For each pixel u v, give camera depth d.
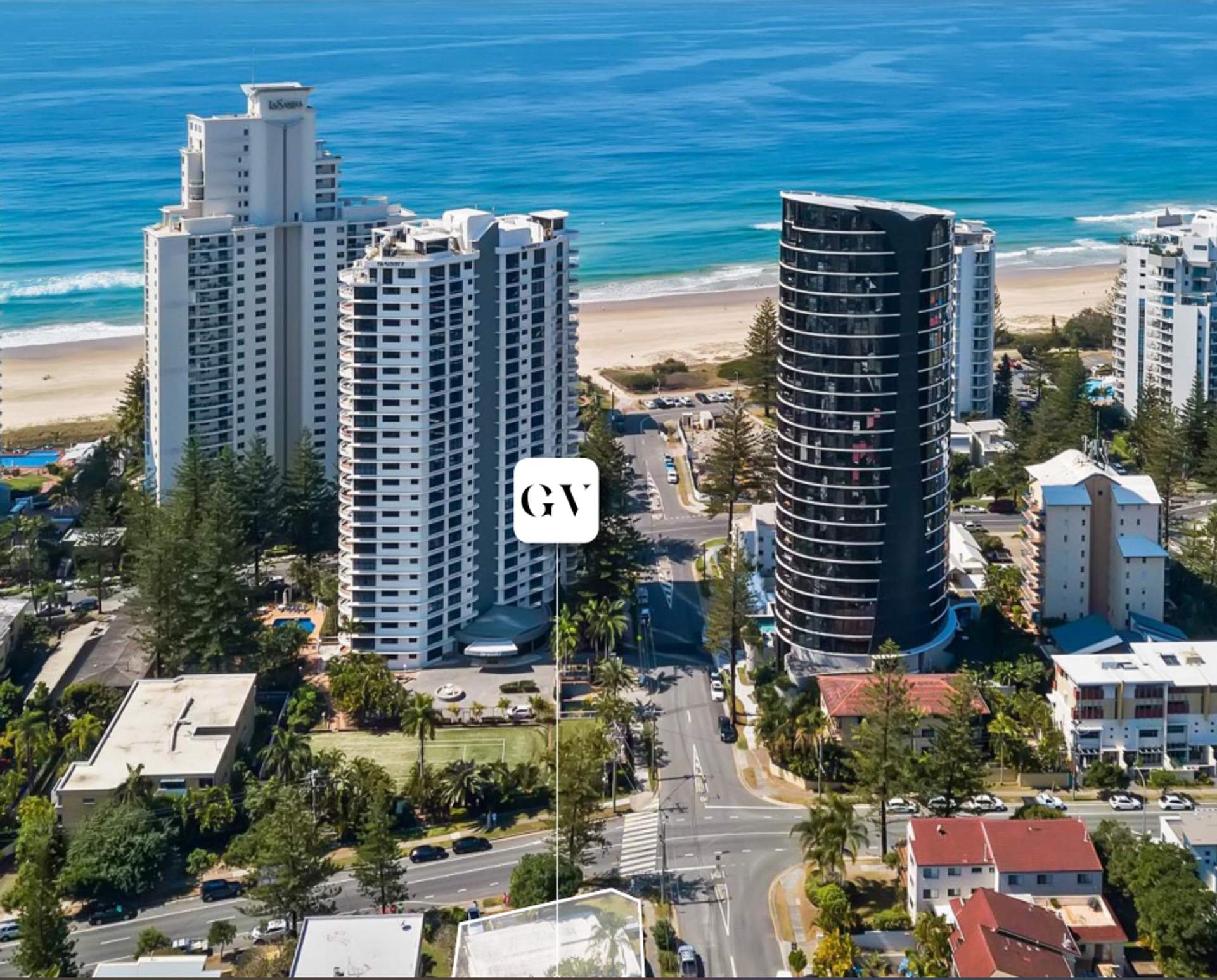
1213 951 198.75
